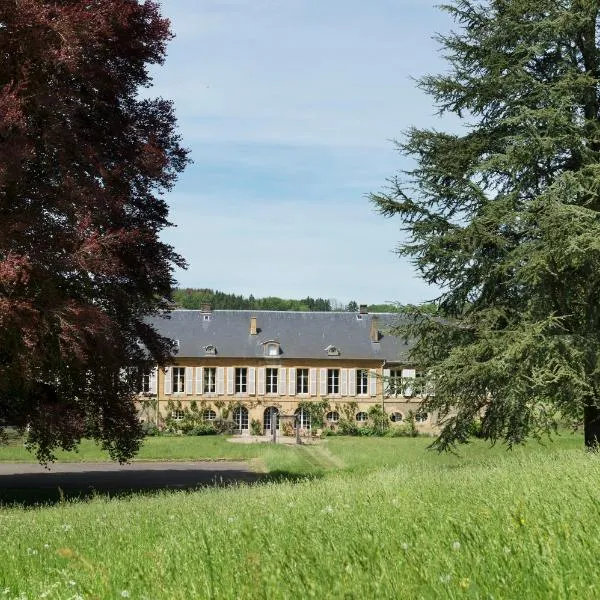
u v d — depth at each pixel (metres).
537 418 18.70
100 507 11.84
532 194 21.08
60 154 16.14
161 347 20.25
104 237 15.77
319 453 40.50
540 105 20.67
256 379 64.12
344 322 67.38
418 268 21.16
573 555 3.87
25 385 16.23
